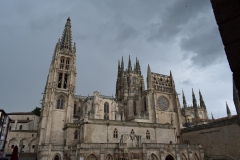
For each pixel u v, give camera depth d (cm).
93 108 9481
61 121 8838
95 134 6669
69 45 11125
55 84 9419
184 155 6906
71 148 6312
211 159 7256
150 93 9900
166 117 9856
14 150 2472
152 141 7612
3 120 6681
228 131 6888
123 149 5884
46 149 6462
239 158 6359
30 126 11669
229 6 511
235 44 492
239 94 470
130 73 14650
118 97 14900
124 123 7312
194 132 8469
